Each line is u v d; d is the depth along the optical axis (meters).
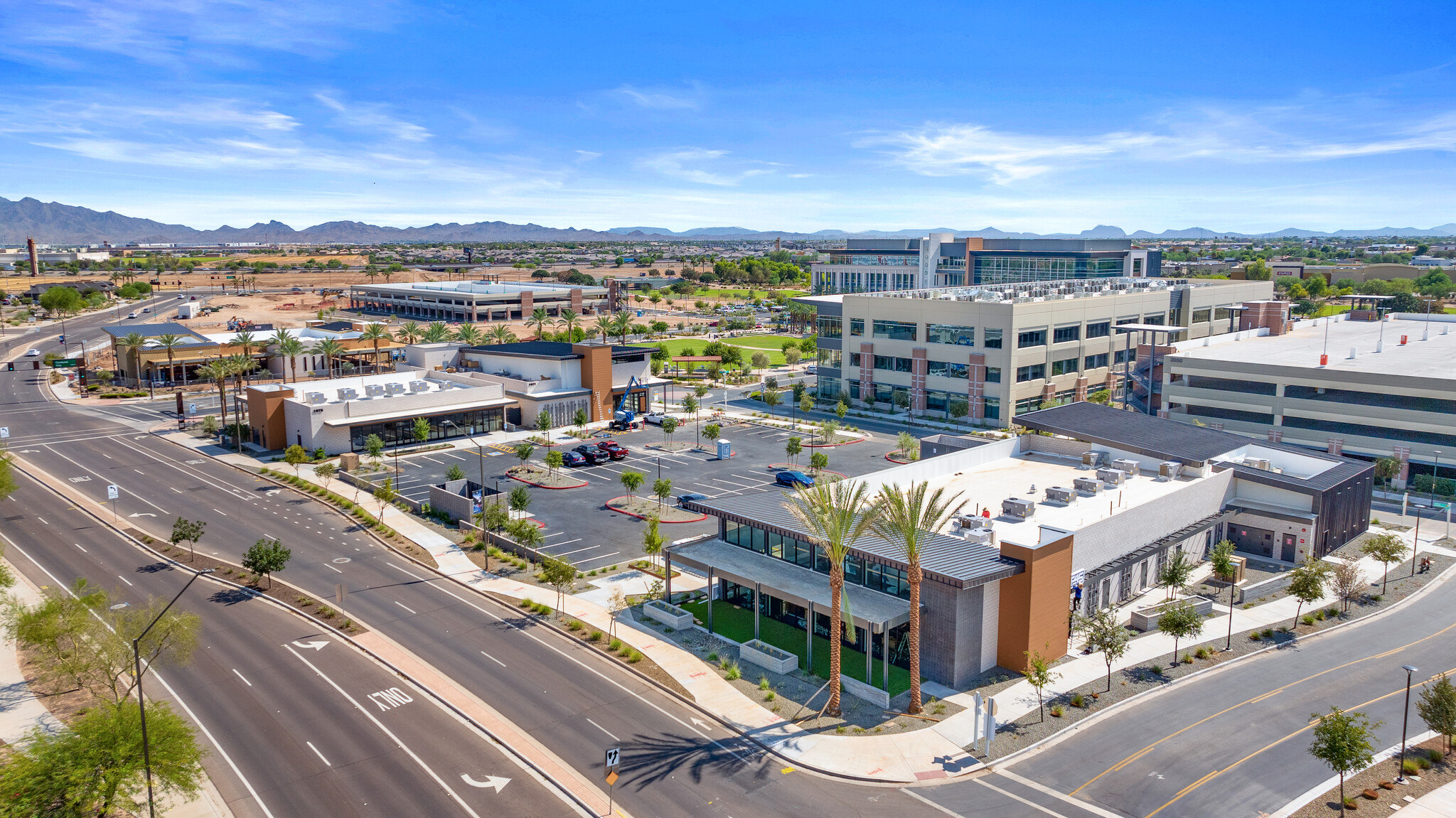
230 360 111.12
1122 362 134.62
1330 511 63.69
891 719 40.91
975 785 35.56
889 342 125.50
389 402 99.25
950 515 50.12
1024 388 114.19
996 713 41.25
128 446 99.12
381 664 46.75
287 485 83.00
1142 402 115.81
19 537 67.56
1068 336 121.50
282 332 139.00
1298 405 90.06
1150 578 57.62
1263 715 41.53
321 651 48.34
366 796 34.78
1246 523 65.12
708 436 104.69
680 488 82.31
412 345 132.38
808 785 35.66
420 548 65.12
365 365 158.62
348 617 52.47
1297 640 50.31
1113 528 52.94
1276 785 35.69
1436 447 81.31
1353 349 97.50
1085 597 50.94
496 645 49.09
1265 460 68.69
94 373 149.38
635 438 106.44
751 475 87.94
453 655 47.69
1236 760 37.50
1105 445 67.50
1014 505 53.19
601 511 75.12
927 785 35.56
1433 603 55.88
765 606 54.03
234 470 88.94
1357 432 86.62
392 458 93.69
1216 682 44.91
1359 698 43.34
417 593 56.81
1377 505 78.00
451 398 104.50
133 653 41.50
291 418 96.62
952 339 117.50
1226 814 33.62
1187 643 49.44
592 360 114.62
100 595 46.41
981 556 45.53
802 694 43.53
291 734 39.53
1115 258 178.25
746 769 36.84
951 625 43.72
